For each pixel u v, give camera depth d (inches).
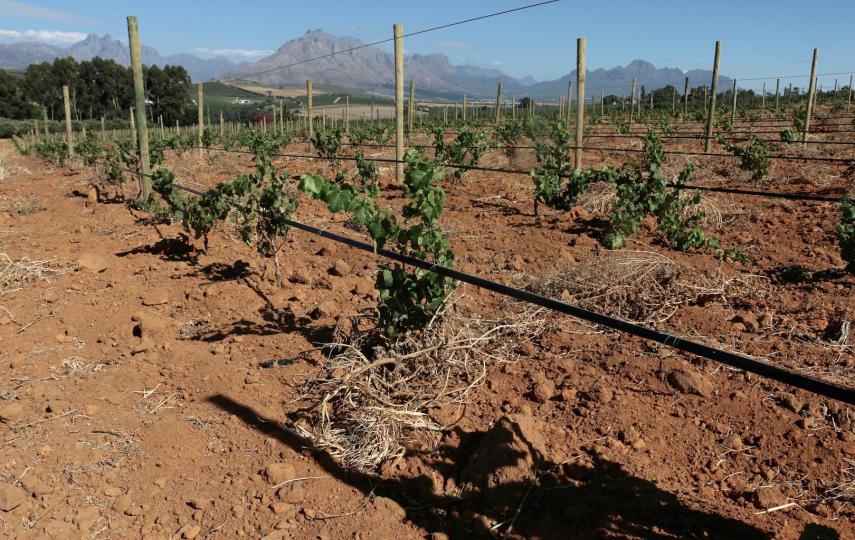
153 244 327.0
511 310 217.9
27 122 2206.0
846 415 147.0
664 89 2068.2
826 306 210.4
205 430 155.3
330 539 119.1
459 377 175.8
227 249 315.0
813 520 117.2
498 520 122.3
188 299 241.9
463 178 502.6
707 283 229.8
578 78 450.9
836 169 482.0
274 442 149.0
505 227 341.1
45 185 584.7
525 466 130.0
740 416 151.3
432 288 174.1
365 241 317.4
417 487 132.6
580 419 153.8
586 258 274.8
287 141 906.7
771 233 315.0
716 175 498.3
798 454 136.0
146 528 124.2
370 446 141.6
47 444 148.9
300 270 264.2
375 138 988.6
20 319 221.0
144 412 163.9
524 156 622.8
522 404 161.2
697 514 119.6
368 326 203.6
